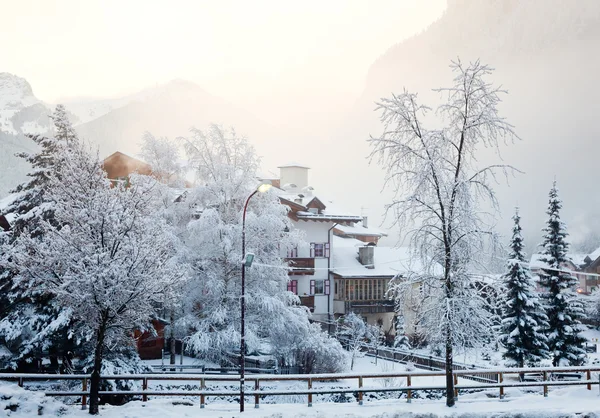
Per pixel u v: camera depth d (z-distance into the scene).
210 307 33.97
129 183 34.72
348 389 22.67
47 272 21.70
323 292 50.53
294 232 36.44
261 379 22.19
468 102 23.75
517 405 22.44
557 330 37.94
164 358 37.62
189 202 35.97
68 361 27.27
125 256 21.34
